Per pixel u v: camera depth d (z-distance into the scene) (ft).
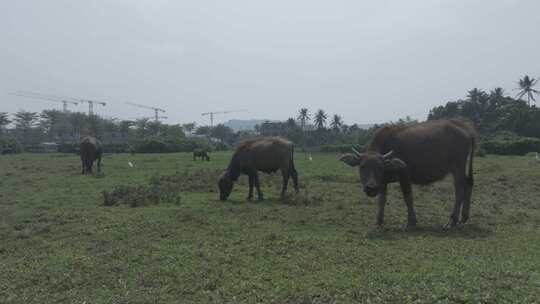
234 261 27.53
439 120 40.42
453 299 20.01
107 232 36.45
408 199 38.45
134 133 406.82
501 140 196.85
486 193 57.47
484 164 103.60
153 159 149.79
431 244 30.89
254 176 54.29
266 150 53.52
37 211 47.39
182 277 24.58
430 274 23.52
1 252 31.91
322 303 20.35
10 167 110.32
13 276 25.71
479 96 297.12
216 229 36.91
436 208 46.75
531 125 255.29
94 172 93.61
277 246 30.96
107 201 50.85
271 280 23.76
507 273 23.32
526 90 302.45
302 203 49.65
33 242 34.24
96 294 22.57
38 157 179.93
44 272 26.13
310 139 377.71
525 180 68.03
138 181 74.64
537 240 31.94
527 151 183.42
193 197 57.00
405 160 38.06
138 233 35.91
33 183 72.33
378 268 25.27
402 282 22.41
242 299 21.29
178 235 35.01
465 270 24.20
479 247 29.84
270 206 48.60
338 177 76.79
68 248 32.12
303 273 24.84
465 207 39.27
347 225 38.81
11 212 47.26
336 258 27.55
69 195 58.49
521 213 42.98
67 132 420.77
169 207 48.57
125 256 29.14
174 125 419.54
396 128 39.14
